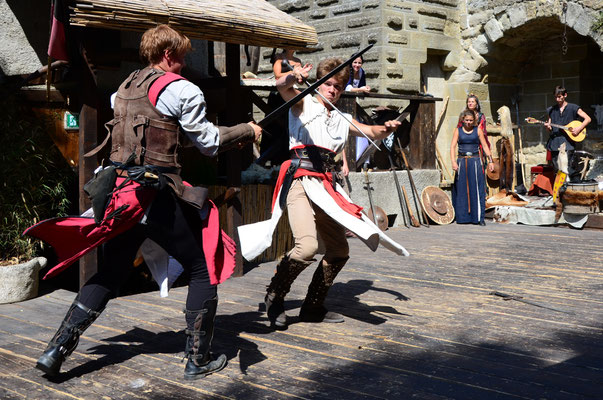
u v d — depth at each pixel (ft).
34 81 18.62
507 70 38.81
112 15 14.10
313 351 11.69
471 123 29.91
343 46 36.09
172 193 10.14
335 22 36.40
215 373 10.59
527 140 39.50
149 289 17.60
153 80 9.98
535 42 38.06
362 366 10.87
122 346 12.07
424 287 16.96
